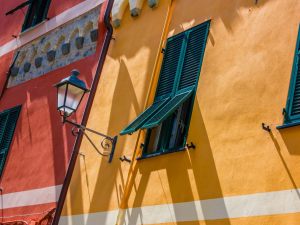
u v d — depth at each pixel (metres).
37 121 11.43
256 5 7.80
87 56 10.92
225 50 7.89
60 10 12.30
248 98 7.18
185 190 7.38
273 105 6.83
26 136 11.51
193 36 8.60
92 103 10.04
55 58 11.84
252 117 7.00
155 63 9.00
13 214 10.80
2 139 12.09
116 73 9.88
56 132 10.70
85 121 9.90
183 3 9.23
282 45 7.11
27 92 12.23
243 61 7.53
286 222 6.10
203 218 6.99
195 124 7.71
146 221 7.71
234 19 8.02
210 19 8.44
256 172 6.64
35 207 10.29
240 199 6.67
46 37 12.41
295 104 6.59
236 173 6.86
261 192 6.48
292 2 7.30
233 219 6.64
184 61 8.50
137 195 8.07
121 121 9.17
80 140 9.84
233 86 7.47
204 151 7.39
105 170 8.96
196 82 8.05
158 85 8.78
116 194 8.49
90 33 11.02
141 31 9.84
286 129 6.52
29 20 13.45
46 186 10.25
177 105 7.74
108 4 10.78
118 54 10.09
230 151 7.07
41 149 10.90
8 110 12.45
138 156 8.38
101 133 9.38
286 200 6.20
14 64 13.09
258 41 7.47
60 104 8.53
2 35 14.11
